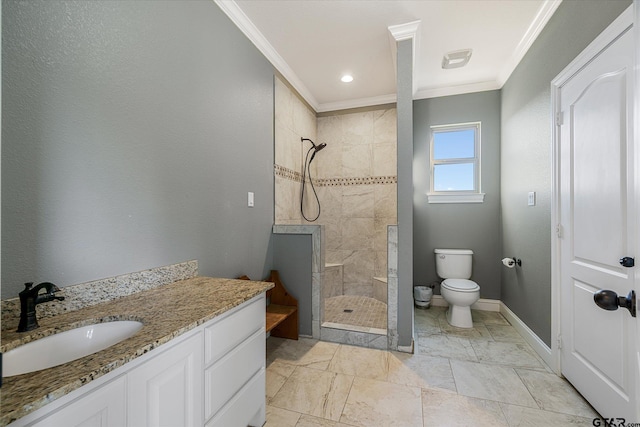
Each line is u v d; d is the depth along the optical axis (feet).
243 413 4.21
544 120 6.79
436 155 11.26
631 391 4.17
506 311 9.50
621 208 4.36
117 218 4.13
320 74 9.61
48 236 3.37
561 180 6.04
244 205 7.14
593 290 5.01
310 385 5.87
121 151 4.18
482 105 10.44
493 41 7.82
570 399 5.38
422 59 8.75
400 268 7.27
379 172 11.56
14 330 2.95
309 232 8.07
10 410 1.86
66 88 3.53
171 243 5.02
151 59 4.66
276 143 8.79
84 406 2.29
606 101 4.67
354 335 7.65
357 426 4.77
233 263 6.70
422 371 6.35
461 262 10.23
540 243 7.02
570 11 5.72
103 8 3.95
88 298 3.71
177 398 3.11
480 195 10.43
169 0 5.01
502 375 6.18
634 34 2.42
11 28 3.06
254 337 4.51
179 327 3.07
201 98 5.72
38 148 3.28
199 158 5.67
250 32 7.18
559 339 6.12
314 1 6.34
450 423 4.82
